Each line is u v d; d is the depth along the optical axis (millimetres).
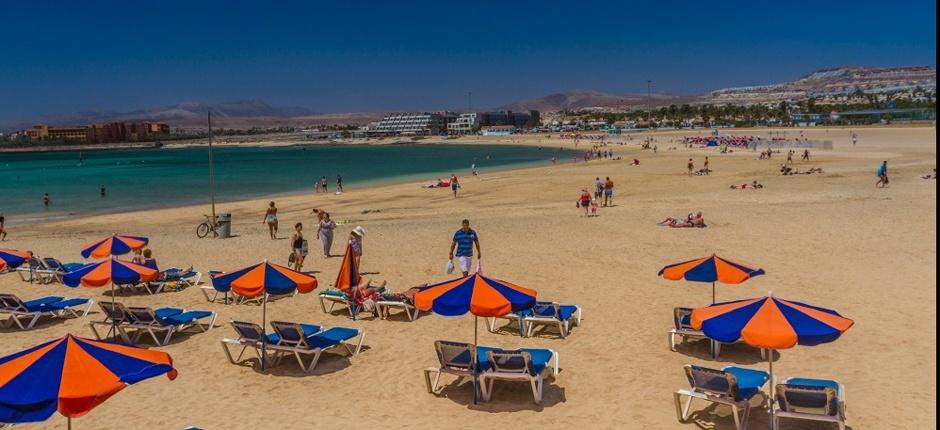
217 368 11570
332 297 14789
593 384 10547
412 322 13984
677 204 33500
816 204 30203
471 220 29281
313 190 57094
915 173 46031
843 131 138000
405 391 10477
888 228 23062
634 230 24797
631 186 47031
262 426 9312
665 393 10117
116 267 12781
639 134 191625
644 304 14844
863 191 35844
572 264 19156
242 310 15242
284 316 14680
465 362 10078
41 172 94375
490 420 9414
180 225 34438
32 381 6059
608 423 9203
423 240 23797
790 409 8500
